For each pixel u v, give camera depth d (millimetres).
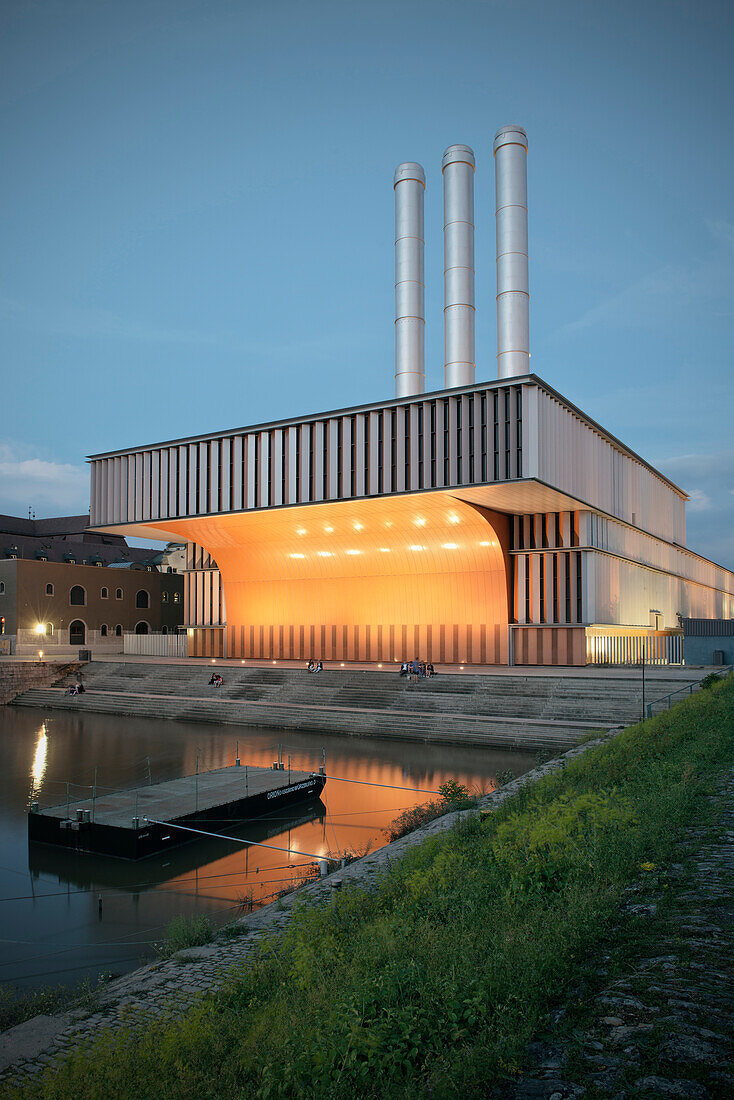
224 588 63562
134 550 92438
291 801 23016
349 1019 5262
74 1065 5734
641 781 13719
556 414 41969
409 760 29828
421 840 14977
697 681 36500
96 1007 8805
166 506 52156
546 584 49031
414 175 52875
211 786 22984
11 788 25703
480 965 6031
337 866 15961
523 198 49562
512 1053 4625
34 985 11742
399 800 23281
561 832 9281
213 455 50438
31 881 16906
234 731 38406
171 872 17344
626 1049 4652
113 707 46500
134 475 54375
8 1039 7930
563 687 37719
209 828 20250
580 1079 4383
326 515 49344
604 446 51156
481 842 10961
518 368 48156
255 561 60656
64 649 68750
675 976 5648
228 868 17484
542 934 6504
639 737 19766
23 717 45156
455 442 41406
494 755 30859
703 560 85938
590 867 8453
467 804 17750
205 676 50062
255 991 7262
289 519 51062
